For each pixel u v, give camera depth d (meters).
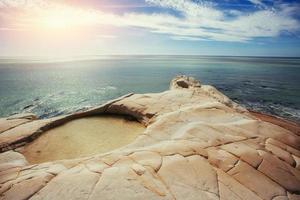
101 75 67.00
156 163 4.88
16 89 42.28
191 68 95.44
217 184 4.36
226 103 12.41
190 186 4.20
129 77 61.34
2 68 97.06
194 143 6.00
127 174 4.43
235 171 4.86
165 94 11.94
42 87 44.72
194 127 7.11
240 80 51.34
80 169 4.69
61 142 7.55
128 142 7.55
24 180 4.39
